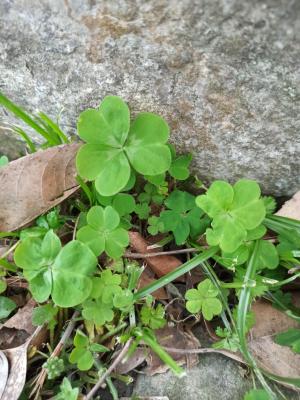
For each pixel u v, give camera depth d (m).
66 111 0.14
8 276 0.15
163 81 0.13
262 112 0.13
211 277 0.14
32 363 0.14
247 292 0.13
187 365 0.13
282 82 0.12
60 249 0.13
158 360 0.13
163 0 0.11
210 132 0.14
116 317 0.14
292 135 0.13
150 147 0.13
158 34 0.12
